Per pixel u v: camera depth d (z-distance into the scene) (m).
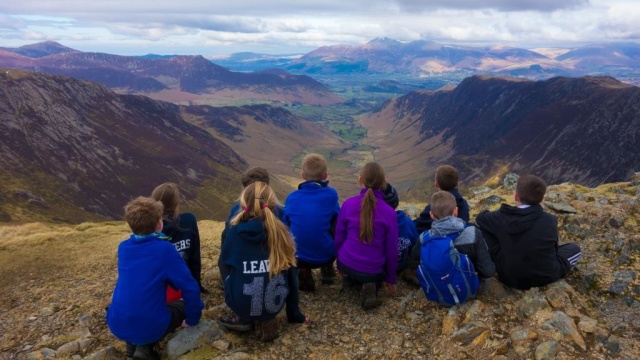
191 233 2.75
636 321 2.19
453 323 2.31
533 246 2.40
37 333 2.76
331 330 2.48
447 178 2.90
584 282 2.57
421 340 2.30
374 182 2.64
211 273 3.40
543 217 2.44
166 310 2.21
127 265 2.16
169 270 2.18
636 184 4.27
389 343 2.30
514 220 2.46
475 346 2.12
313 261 2.82
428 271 2.43
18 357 2.44
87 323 2.83
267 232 2.22
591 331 2.10
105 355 2.27
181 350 2.28
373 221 2.54
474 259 2.41
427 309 2.54
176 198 2.72
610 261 2.79
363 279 2.62
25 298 3.44
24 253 4.64
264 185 2.33
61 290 3.55
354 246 2.63
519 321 2.24
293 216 2.82
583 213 3.43
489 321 2.26
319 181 2.89
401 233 2.91
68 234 5.41
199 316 2.37
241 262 2.22
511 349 2.04
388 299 2.81
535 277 2.41
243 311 2.24
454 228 2.42
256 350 2.30
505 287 2.54
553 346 1.97
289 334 2.45
